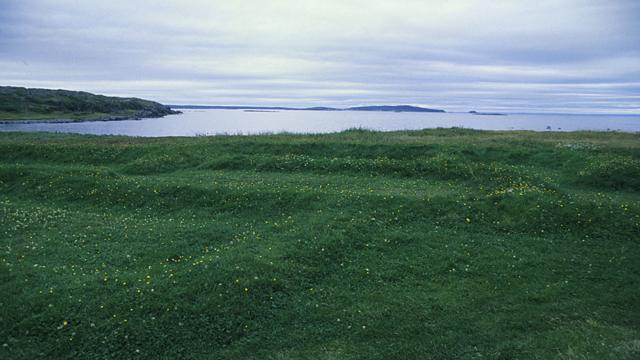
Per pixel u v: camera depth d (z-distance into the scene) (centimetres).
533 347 1056
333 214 1814
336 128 10519
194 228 1748
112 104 18325
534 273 1418
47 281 1270
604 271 1419
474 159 2894
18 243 1555
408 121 17375
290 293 1277
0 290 1200
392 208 1883
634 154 2809
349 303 1256
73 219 1838
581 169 2500
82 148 3228
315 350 1062
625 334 1100
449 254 1535
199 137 4059
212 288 1235
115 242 1612
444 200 1934
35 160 3080
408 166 2573
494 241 1645
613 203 1848
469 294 1303
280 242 1553
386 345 1079
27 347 1030
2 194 2236
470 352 1047
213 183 2294
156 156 3028
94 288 1227
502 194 1958
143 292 1202
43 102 15088
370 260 1496
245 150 3225
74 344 1039
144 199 2119
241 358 1034
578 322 1155
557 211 1791
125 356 1023
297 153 3127
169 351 1041
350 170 2611
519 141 3403
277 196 2042
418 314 1201
